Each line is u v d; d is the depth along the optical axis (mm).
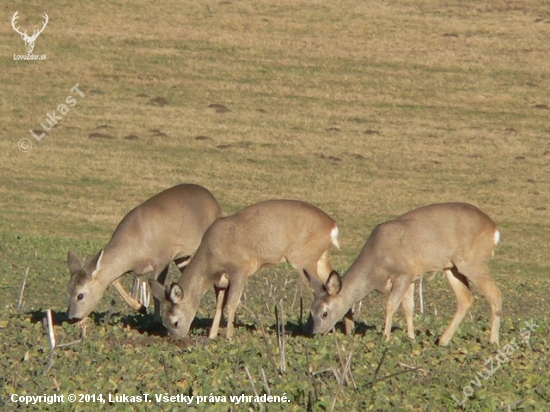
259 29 155375
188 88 135375
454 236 35594
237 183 106375
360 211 98938
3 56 139750
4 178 103875
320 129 124438
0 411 25016
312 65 144125
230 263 36219
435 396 27062
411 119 128500
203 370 29078
